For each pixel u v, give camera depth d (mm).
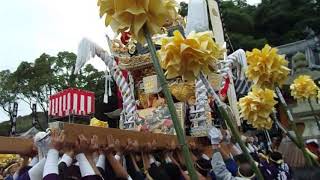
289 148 10352
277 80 6078
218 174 5484
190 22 8906
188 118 8195
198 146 6910
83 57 8570
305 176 4309
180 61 4176
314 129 16312
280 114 8953
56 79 38750
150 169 5137
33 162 4480
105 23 3568
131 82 10148
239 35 34688
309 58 29391
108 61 8445
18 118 37500
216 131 5762
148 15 3434
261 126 6859
